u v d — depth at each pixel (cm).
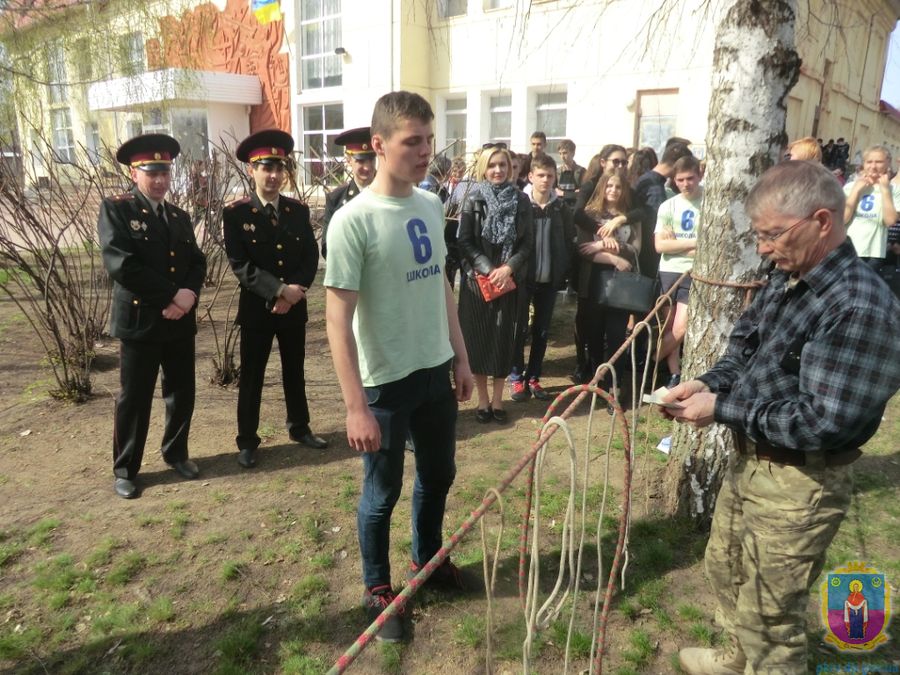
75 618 255
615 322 463
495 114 1268
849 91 1189
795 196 154
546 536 310
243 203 360
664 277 469
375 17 1334
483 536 139
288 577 281
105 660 235
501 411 446
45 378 521
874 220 547
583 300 482
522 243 423
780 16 256
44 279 506
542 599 264
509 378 500
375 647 240
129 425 341
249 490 352
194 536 309
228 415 455
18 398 481
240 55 1659
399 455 232
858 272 154
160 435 422
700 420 180
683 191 454
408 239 218
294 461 387
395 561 290
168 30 761
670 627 249
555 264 461
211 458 390
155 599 266
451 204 505
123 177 552
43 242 507
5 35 654
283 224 368
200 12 792
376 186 217
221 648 239
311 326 686
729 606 210
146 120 842
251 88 1631
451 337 255
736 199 273
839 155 1026
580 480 360
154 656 237
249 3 1592
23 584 275
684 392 188
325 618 256
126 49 721
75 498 343
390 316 220
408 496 346
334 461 387
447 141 1377
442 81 1320
